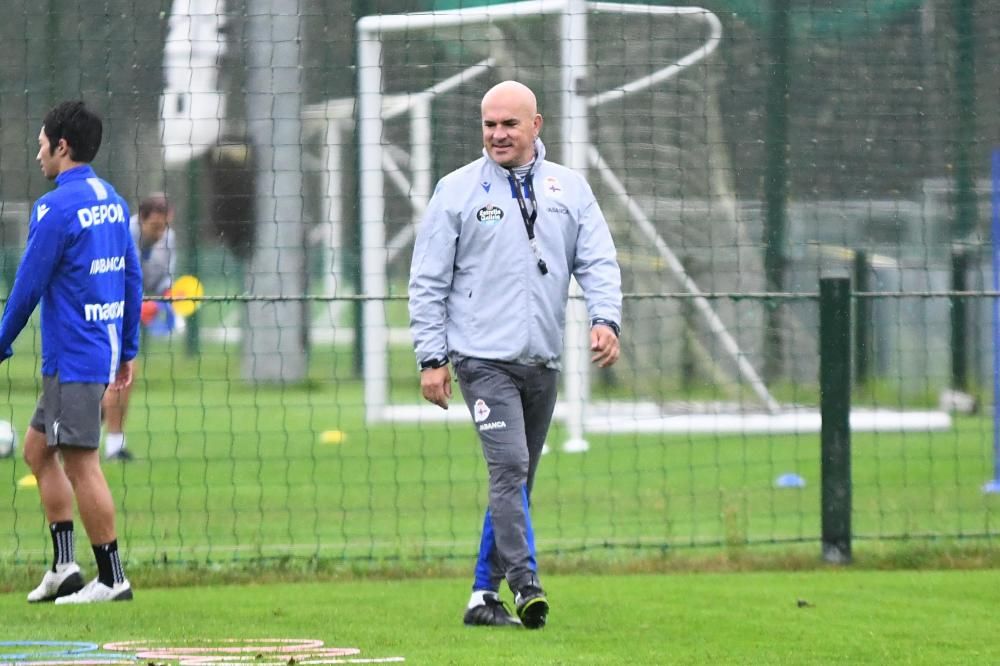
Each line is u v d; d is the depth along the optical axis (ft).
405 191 198.49
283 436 183.52
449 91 193.06
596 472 153.58
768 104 195.21
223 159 220.43
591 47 190.49
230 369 258.57
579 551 105.29
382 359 195.52
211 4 176.04
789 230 199.31
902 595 90.02
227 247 236.43
